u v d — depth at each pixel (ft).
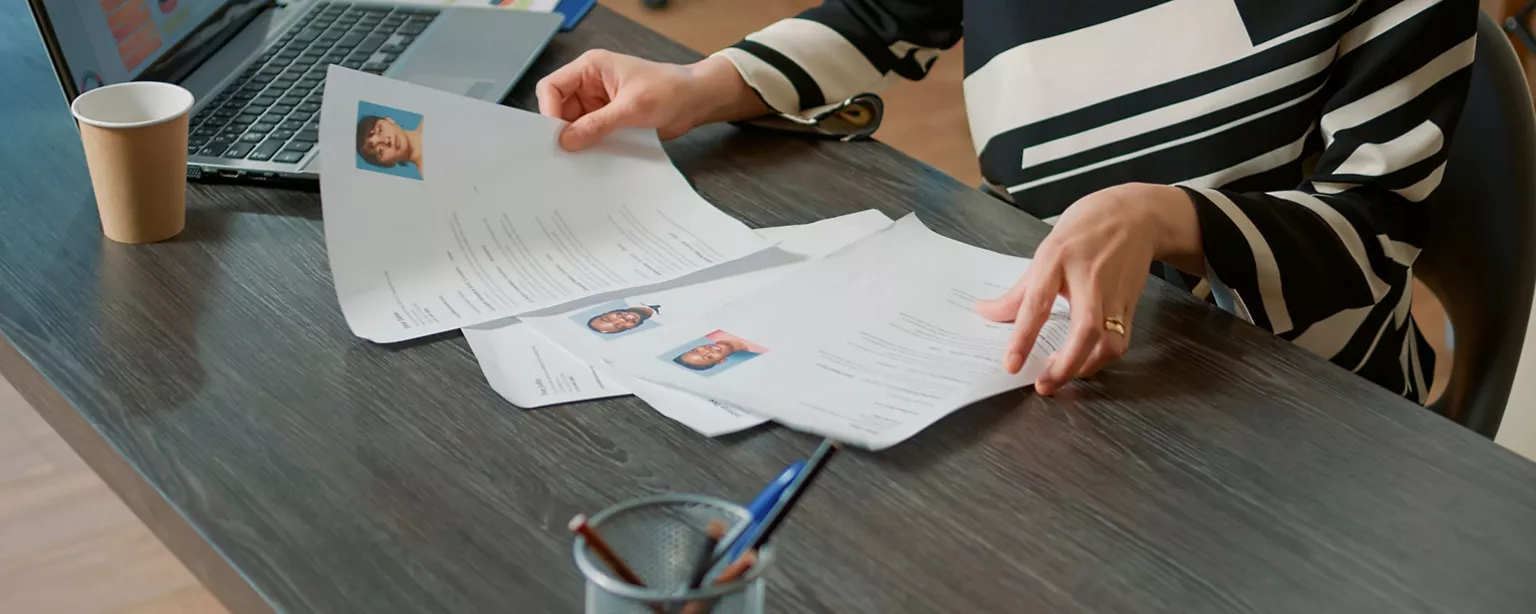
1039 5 3.69
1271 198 2.86
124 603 5.08
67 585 5.12
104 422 2.08
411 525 1.89
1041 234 2.89
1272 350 2.45
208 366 2.24
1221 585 1.85
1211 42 3.44
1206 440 2.17
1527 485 2.10
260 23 3.57
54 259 2.55
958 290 2.64
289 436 2.07
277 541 1.84
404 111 2.83
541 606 1.74
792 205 2.98
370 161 2.75
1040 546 1.91
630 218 2.87
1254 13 3.36
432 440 2.08
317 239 2.68
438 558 1.82
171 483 1.95
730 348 2.37
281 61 3.38
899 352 2.39
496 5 3.81
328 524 1.88
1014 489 2.03
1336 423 2.24
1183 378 2.35
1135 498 2.02
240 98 3.17
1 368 2.37
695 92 3.20
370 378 2.24
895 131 9.05
